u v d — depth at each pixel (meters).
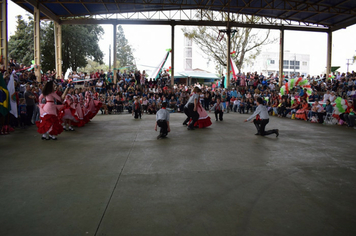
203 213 2.76
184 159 4.87
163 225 2.51
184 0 19.81
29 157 4.94
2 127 7.52
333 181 3.79
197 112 8.72
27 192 3.28
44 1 16.98
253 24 21.56
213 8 21.28
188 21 20.75
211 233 2.38
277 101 15.30
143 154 5.23
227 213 2.77
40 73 16.84
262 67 52.78
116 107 15.45
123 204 2.96
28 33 28.03
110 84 19.62
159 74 20.75
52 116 6.55
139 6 19.81
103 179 3.76
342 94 16.72
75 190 3.35
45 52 28.00
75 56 29.56
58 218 2.63
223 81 22.09
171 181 3.71
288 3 18.89
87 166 4.38
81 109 9.23
